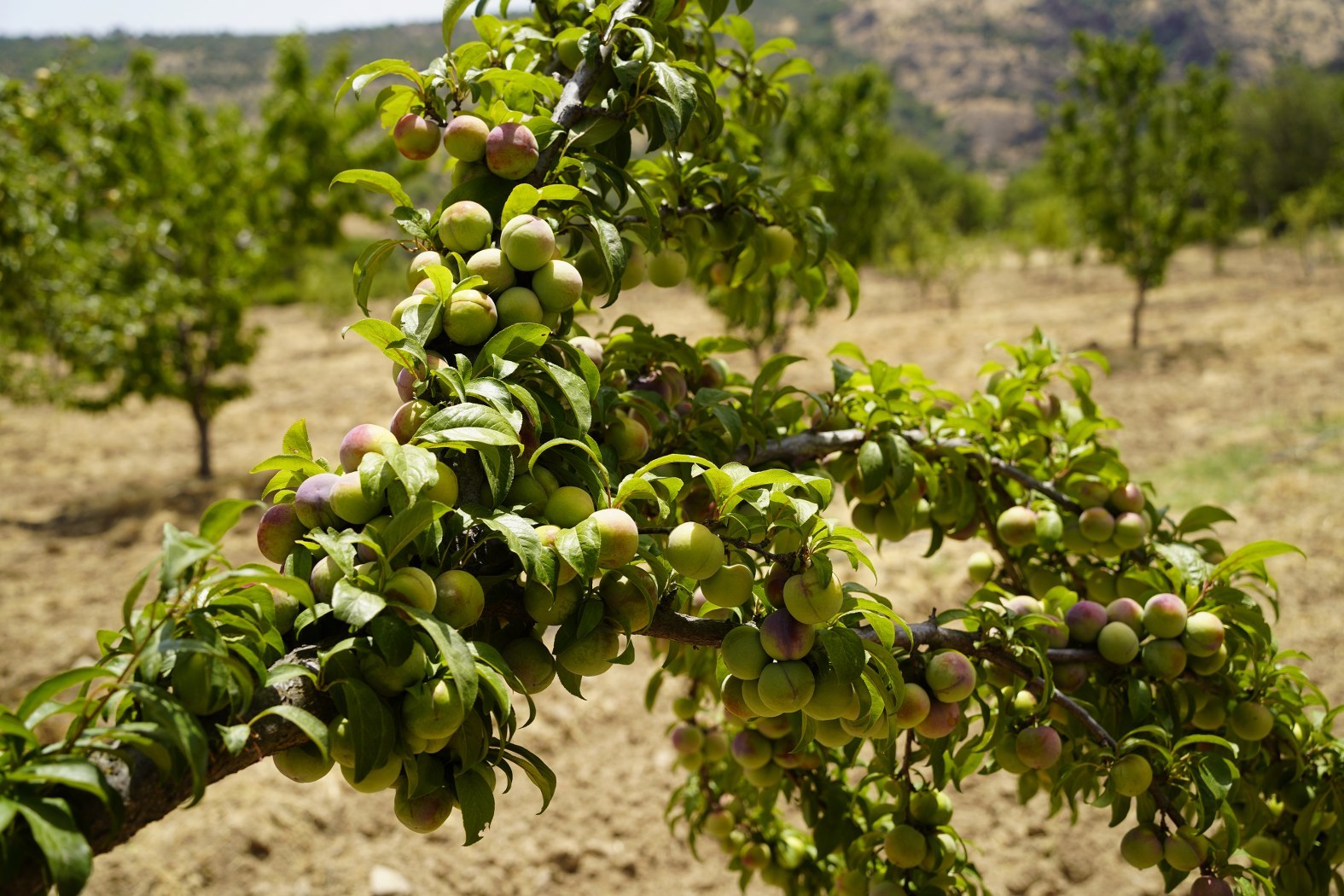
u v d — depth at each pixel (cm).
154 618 100
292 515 134
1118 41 1510
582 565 121
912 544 726
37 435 1470
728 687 155
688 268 235
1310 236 2541
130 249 1041
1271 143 3919
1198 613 193
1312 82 3994
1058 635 192
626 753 535
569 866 456
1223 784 171
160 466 1252
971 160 16200
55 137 902
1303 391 1160
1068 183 1572
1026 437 238
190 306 1091
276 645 114
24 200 761
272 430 1408
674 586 154
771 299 964
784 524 145
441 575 123
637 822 483
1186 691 202
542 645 141
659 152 206
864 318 2102
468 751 122
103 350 948
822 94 1223
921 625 173
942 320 1983
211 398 1156
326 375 1836
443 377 129
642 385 204
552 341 148
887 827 209
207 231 1098
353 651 114
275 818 464
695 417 194
